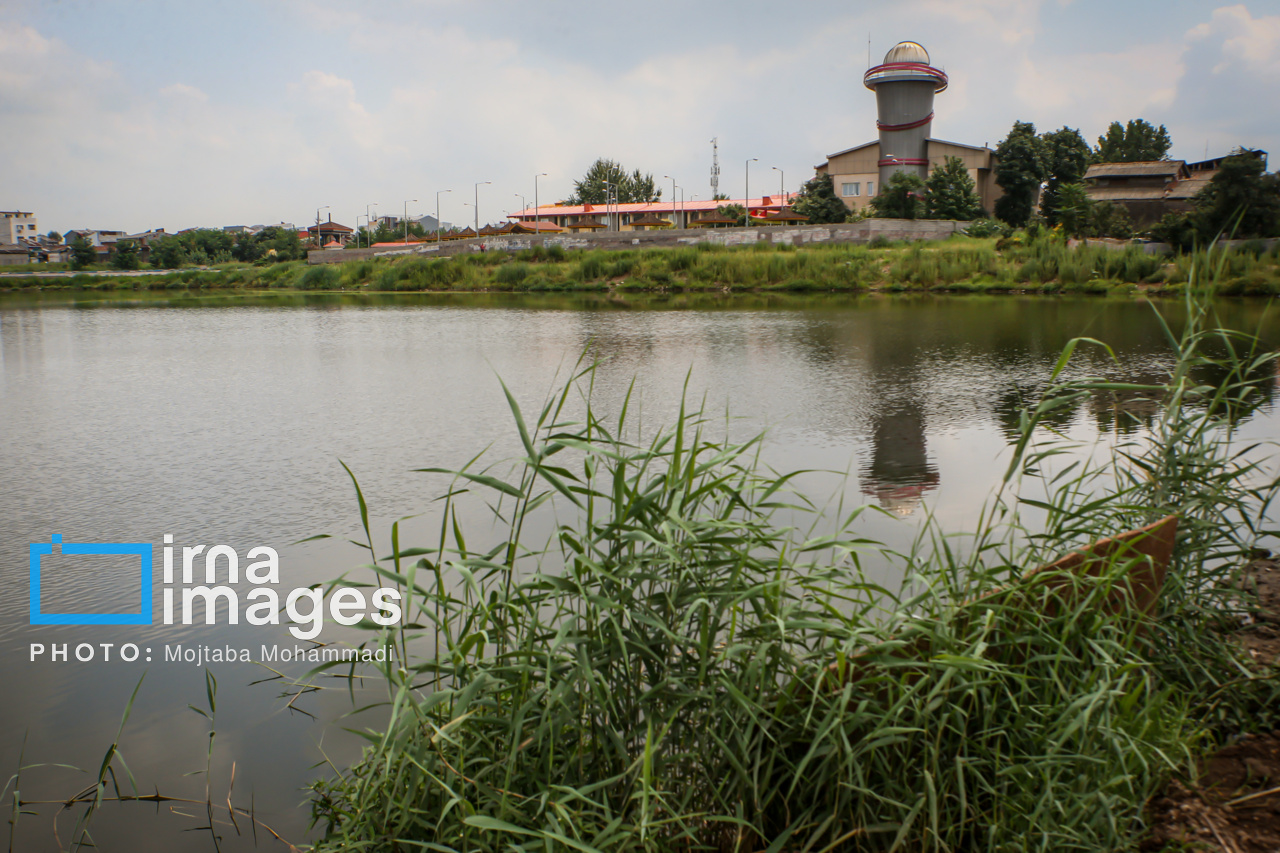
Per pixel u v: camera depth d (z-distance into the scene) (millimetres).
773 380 12883
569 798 2445
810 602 3156
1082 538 3711
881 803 2600
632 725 2803
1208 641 3518
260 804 3164
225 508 6859
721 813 2637
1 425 10633
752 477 3199
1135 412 9953
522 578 4973
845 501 6395
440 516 6441
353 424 10148
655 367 14555
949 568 3125
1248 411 3830
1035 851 2471
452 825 2506
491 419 10242
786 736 2684
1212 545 3783
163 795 3234
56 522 6562
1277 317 20547
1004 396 11273
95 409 11656
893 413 10148
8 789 3305
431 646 4270
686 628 2869
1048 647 2916
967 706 2834
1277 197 34594
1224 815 2580
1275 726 3047
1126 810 2625
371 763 2900
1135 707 2965
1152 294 31062
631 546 2844
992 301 30219
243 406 11602
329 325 25438
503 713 2758
